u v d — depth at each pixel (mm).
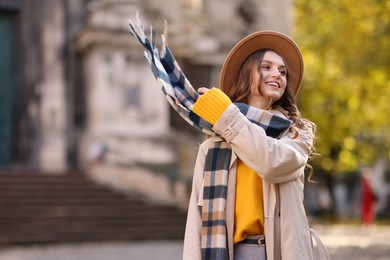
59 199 19438
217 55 24062
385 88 24938
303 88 29719
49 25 24219
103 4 22500
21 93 24250
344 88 29172
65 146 23688
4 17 24359
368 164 42125
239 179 3582
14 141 24078
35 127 23922
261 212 3523
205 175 3609
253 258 3510
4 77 24156
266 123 3545
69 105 23859
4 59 24281
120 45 22531
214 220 3531
